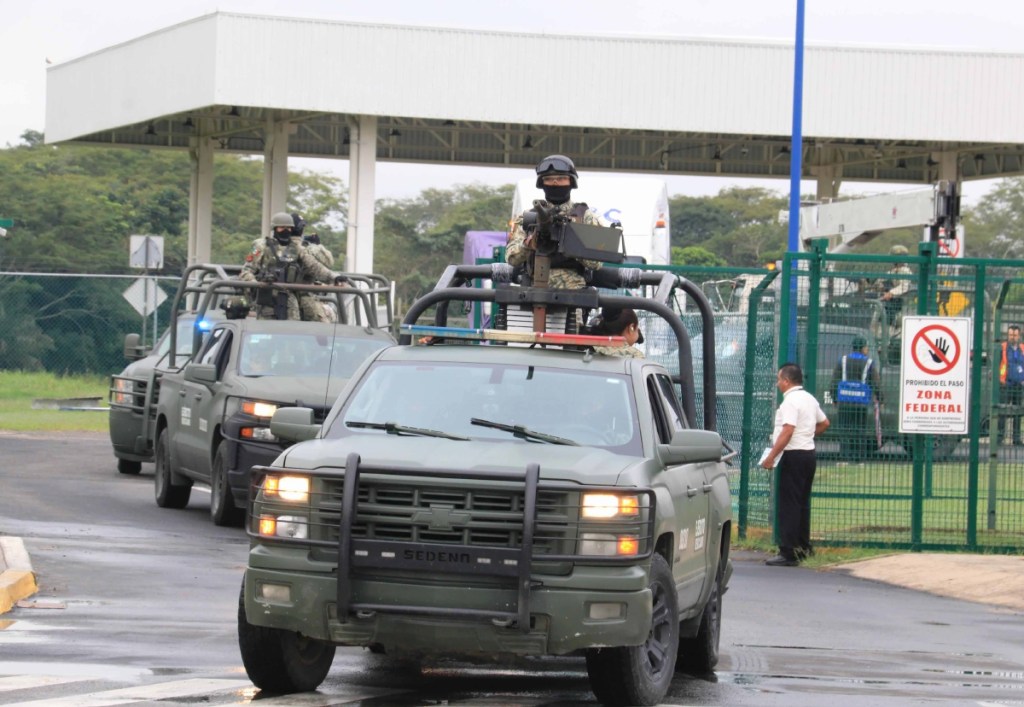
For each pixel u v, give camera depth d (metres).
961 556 36.56
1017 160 121.69
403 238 193.88
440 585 17.52
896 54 92.88
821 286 37.62
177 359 46.66
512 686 20.53
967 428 37.25
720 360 42.56
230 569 30.33
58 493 43.50
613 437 19.64
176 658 21.16
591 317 26.41
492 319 27.09
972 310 37.97
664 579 18.89
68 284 89.19
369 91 88.44
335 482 18.05
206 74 87.56
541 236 22.55
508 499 17.61
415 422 19.88
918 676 22.36
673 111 91.62
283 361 38.25
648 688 18.53
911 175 130.50
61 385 85.94
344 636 17.78
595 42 90.81
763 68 92.12
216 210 176.88
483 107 89.88
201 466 38.41
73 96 105.00
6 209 150.50
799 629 26.75
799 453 35.97
